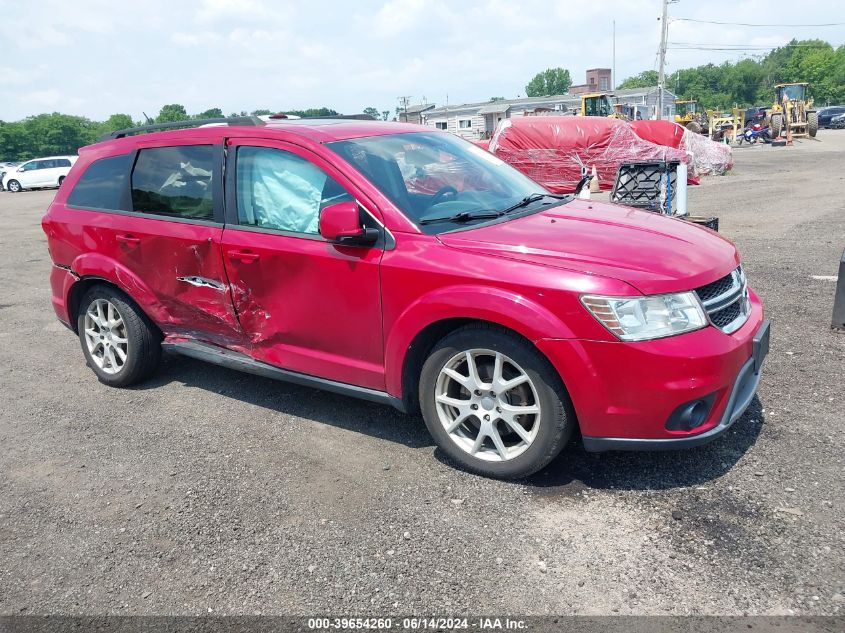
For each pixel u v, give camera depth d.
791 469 3.29
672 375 2.91
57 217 4.97
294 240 3.78
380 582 2.72
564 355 2.98
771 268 7.43
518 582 2.66
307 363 3.91
